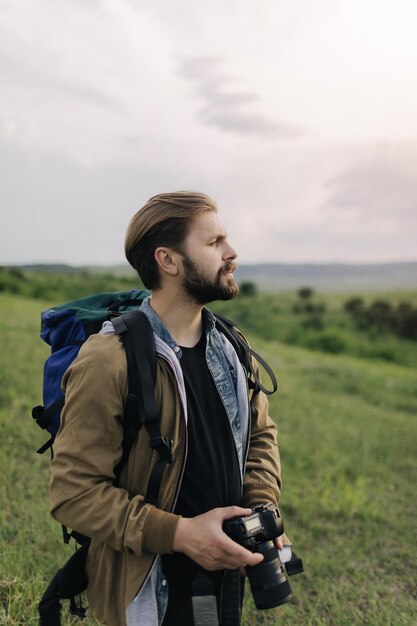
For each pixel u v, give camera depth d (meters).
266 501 1.93
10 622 2.85
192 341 1.91
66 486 1.68
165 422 1.73
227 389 1.89
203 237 1.81
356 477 6.05
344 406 9.81
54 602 1.91
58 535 3.85
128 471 1.75
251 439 2.06
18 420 5.93
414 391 13.20
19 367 7.95
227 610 1.78
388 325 40.91
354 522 4.89
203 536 1.62
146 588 1.72
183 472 1.75
